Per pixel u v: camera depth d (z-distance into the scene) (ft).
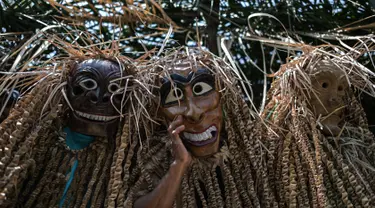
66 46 9.05
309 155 8.69
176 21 12.16
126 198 8.32
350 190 8.63
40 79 8.71
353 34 11.76
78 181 8.43
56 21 11.24
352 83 9.50
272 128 9.14
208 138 8.68
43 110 8.41
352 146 9.04
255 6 12.04
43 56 10.79
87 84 8.46
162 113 8.74
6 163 7.97
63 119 8.70
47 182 8.31
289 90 9.20
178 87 8.64
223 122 9.05
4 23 11.14
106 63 8.63
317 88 9.17
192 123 8.62
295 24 11.84
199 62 8.87
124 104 8.53
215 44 11.83
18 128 8.14
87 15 11.43
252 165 8.82
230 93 8.95
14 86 8.77
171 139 8.41
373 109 11.81
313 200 8.55
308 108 9.19
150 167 8.59
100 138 8.55
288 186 8.71
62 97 8.65
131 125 8.57
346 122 9.31
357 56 9.71
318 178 8.54
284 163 8.83
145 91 8.68
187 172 8.73
